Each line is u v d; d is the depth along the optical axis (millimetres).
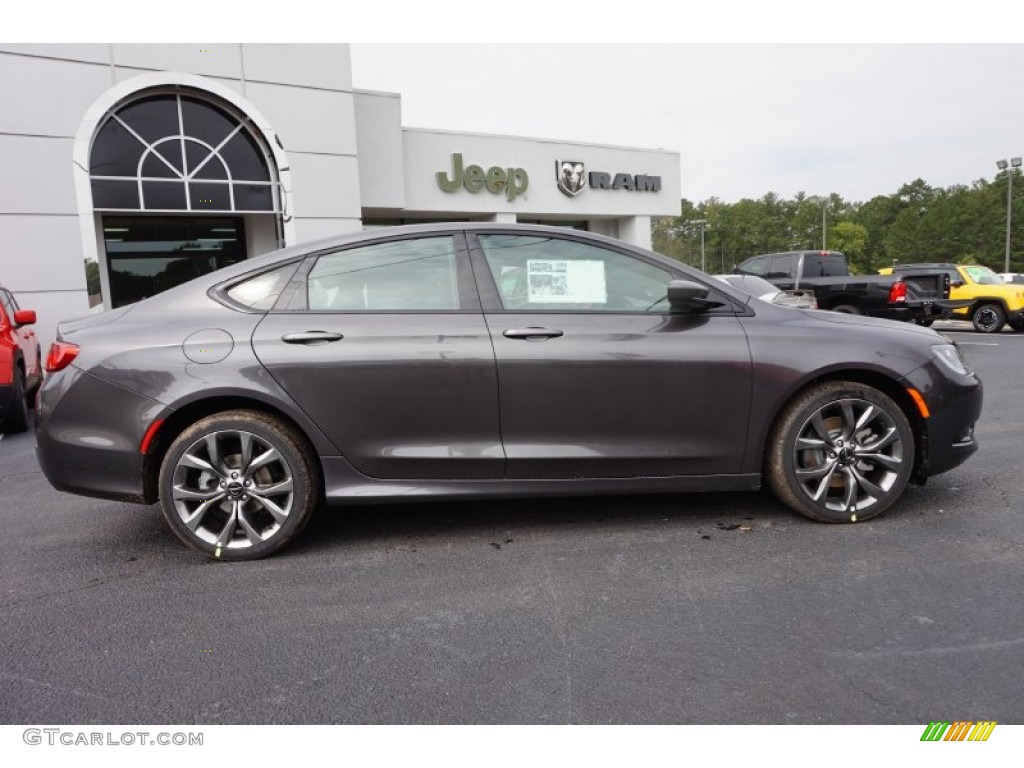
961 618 2740
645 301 3709
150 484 3537
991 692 2277
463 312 3598
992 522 3734
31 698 2379
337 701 2330
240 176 13430
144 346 3459
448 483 3596
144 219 13500
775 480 3758
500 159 20016
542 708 2266
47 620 2936
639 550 3502
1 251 11172
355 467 3547
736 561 3334
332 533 3875
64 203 11586
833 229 134500
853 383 3666
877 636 2629
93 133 11773
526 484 3617
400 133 17469
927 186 131875
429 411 3539
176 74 12398
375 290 3625
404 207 17703
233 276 3639
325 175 14250
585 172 21750
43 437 3492
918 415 3764
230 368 3438
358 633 2766
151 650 2674
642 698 2303
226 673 2506
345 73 14320
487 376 3529
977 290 17266
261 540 3498
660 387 3596
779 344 3646
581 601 2986
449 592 3107
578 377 3559
